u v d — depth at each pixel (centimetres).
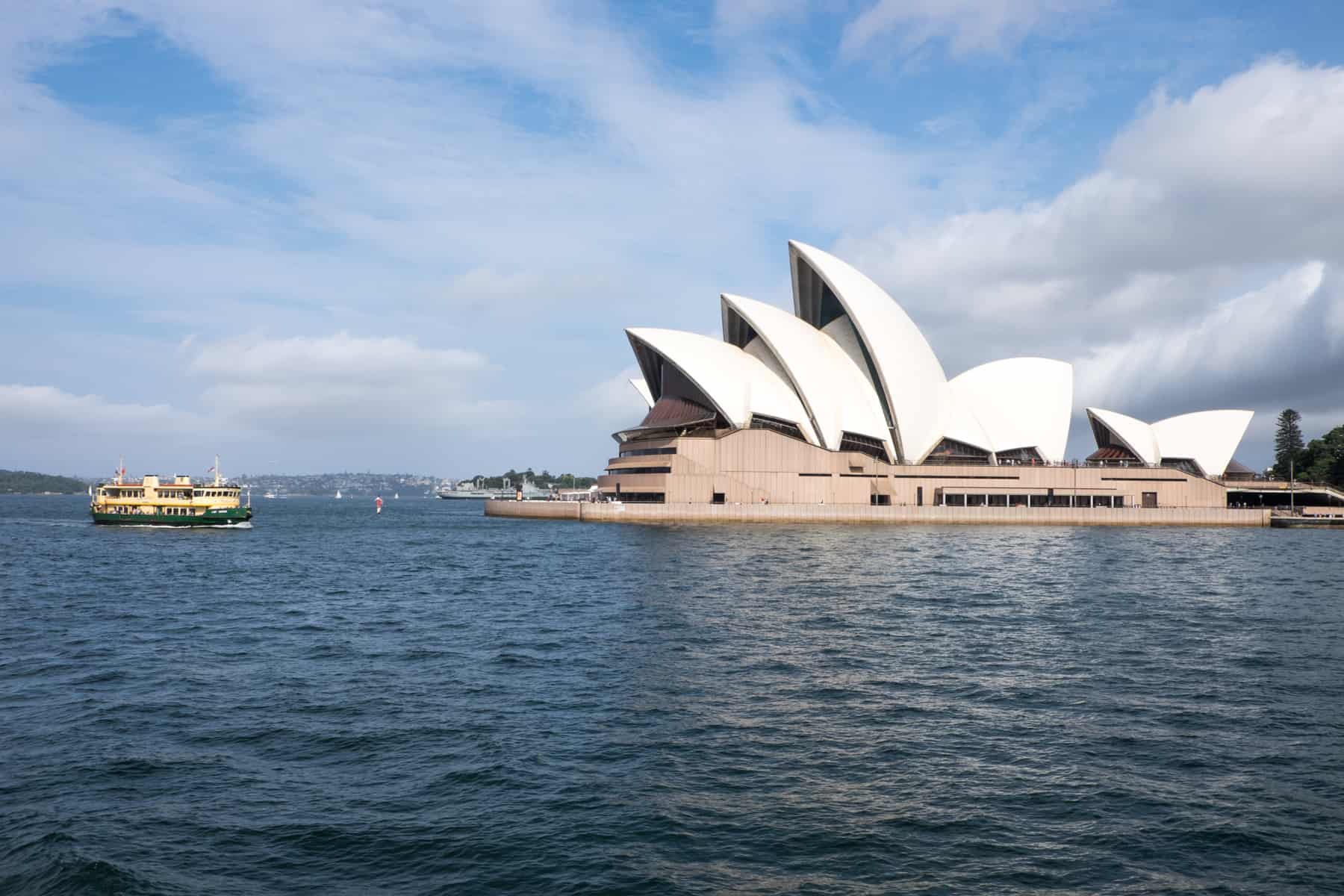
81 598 4919
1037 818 1777
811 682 2797
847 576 5678
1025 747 2189
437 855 1609
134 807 1822
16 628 3916
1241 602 4688
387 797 1870
